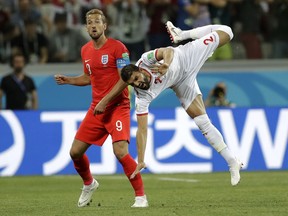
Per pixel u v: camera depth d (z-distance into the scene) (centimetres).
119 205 3234
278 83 6744
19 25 6456
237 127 5441
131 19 6431
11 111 5334
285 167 5447
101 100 2962
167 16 6444
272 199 3397
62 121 5375
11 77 5834
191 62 3153
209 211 2891
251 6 6725
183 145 5397
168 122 5397
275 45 6831
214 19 6500
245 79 6700
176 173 5294
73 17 6644
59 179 4950
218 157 5419
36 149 5334
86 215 2828
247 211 2880
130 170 3044
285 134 5475
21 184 4609
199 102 3244
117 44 3048
